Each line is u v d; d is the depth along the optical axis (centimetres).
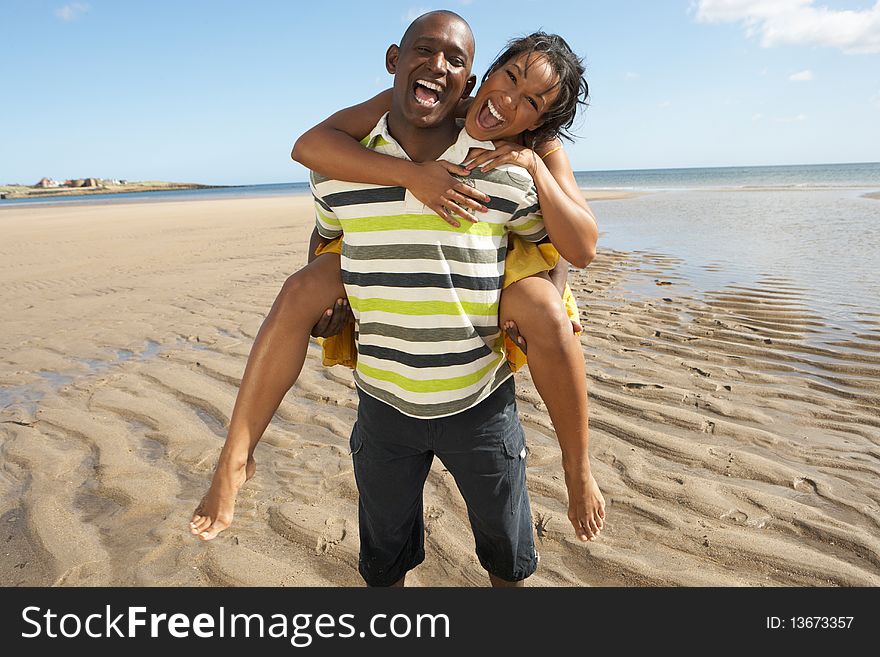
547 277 197
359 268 187
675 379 479
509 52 194
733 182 4816
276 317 198
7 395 487
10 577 283
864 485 336
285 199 4122
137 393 479
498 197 181
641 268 909
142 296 823
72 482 357
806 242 1075
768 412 421
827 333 567
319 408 450
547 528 311
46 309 764
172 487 350
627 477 351
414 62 176
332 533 309
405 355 187
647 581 274
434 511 324
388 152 189
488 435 200
